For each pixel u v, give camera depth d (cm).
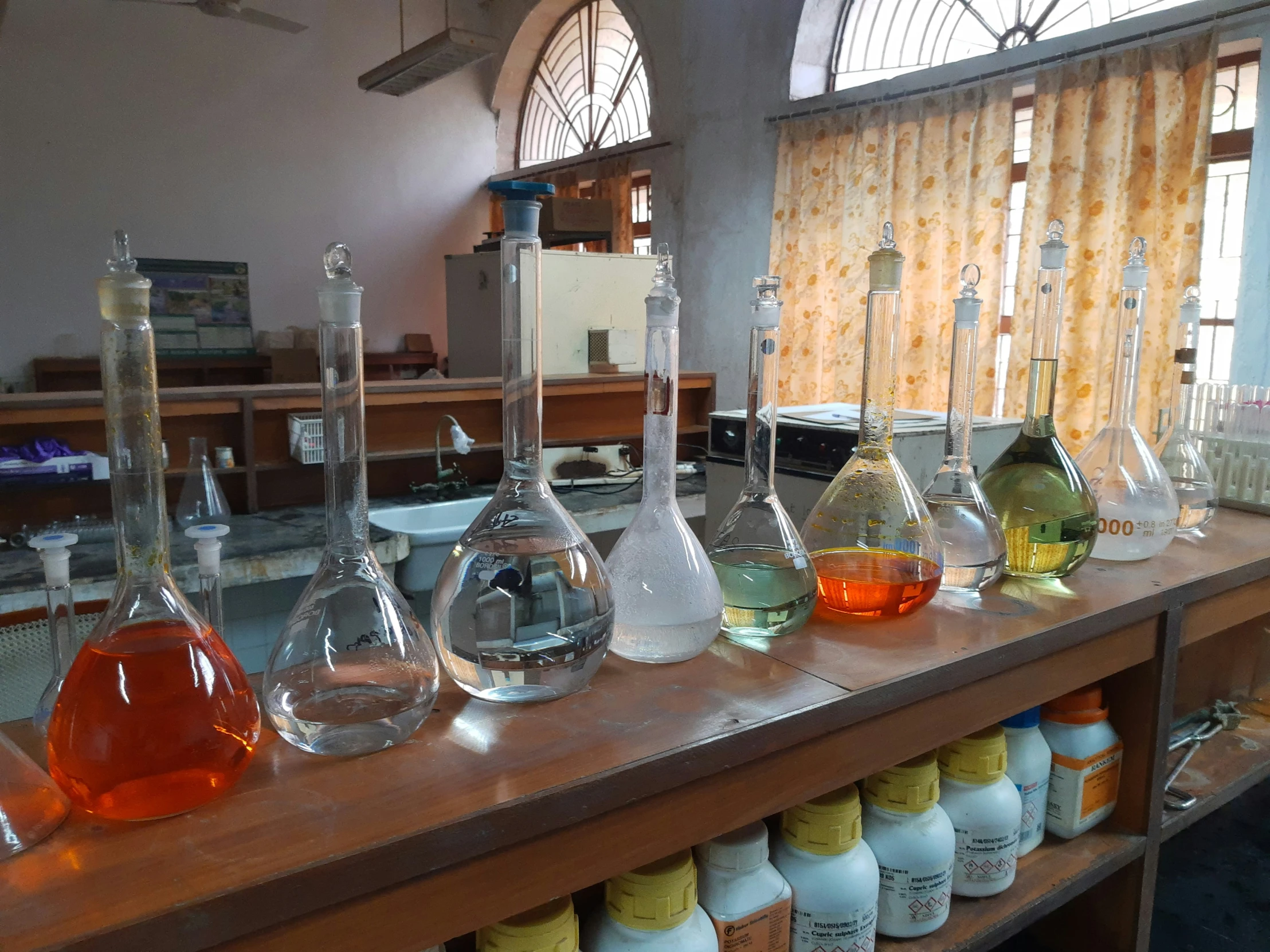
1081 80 346
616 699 66
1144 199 333
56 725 48
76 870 45
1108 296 345
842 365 451
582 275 300
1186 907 116
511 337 63
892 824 79
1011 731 91
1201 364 349
